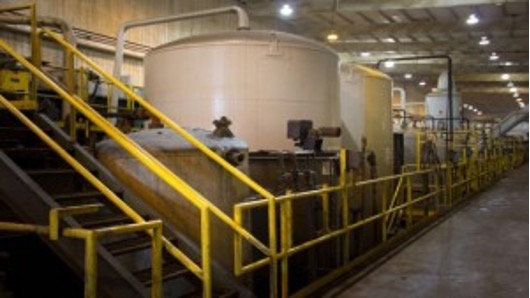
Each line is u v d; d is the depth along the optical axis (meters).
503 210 14.32
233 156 5.80
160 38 17.72
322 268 7.62
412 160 16.08
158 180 5.77
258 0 20.97
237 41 8.52
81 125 9.30
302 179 7.36
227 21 21.25
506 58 30.20
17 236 5.74
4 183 4.69
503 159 27.55
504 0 18.52
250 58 8.50
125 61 16.56
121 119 7.03
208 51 8.60
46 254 5.89
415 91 41.34
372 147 12.06
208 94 8.56
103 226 5.12
